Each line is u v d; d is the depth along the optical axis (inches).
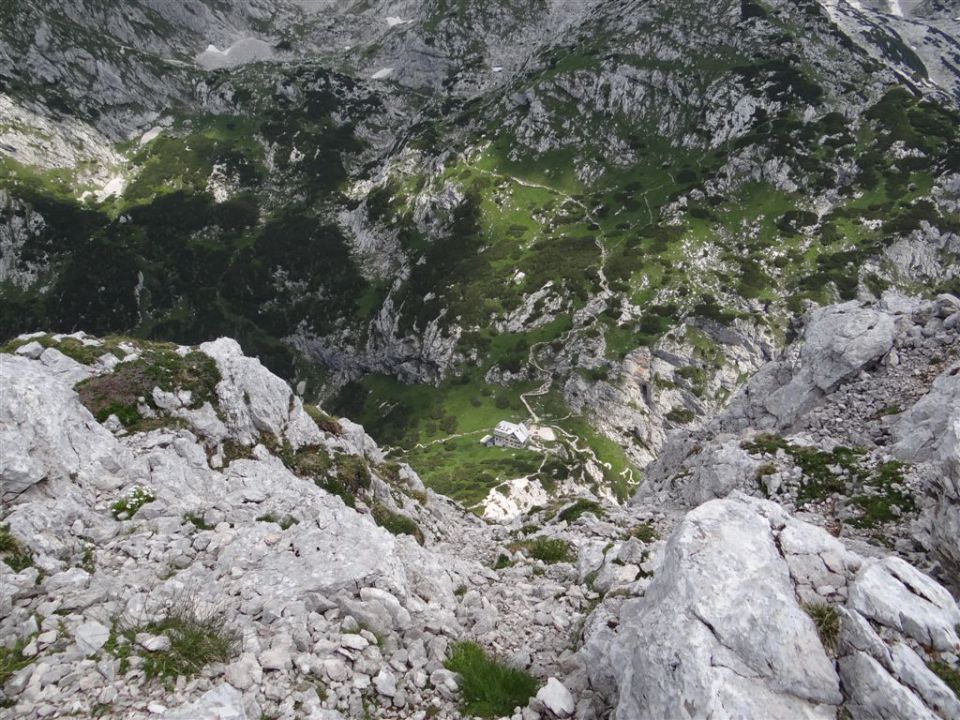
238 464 724.7
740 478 917.2
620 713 305.0
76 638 337.4
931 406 843.4
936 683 270.7
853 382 1064.2
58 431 547.2
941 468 533.0
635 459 5423.2
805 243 6510.8
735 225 6929.1
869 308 1200.8
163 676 316.8
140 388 772.6
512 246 7564.0
